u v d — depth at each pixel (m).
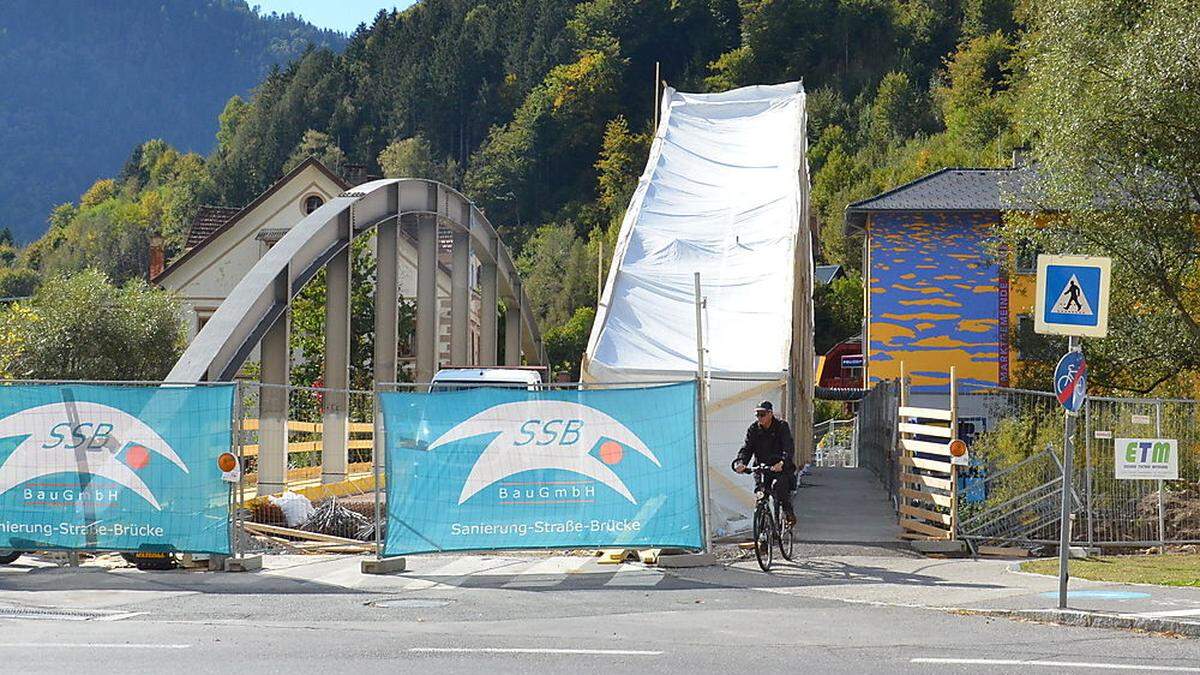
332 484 24.86
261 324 22.23
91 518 14.23
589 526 14.48
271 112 151.25
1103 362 29.97
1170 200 27.47
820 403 74.62
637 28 138.62
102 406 14.31
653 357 21.41
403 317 52.47
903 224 45.78
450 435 14.48
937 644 9.37
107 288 35.12
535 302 116.38
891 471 23.77
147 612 11.26
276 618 10.88
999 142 93.00
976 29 124.56
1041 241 29.77
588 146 133.62
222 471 14.16
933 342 45.31
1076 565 15.20
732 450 19.78
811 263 40.59
